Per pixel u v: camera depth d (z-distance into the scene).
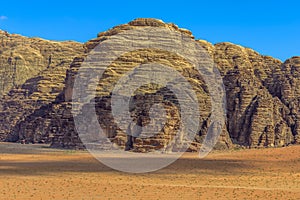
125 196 69.69
